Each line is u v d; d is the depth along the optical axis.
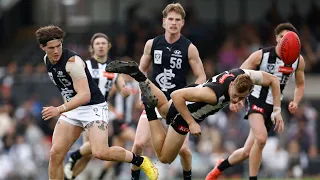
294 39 26.33
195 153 45.16
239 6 63.06
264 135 26.39
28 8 64.25
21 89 52.75
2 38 63.88
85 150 30.02
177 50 26.78
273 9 60.34
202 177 43.97
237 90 22.70
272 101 26.95
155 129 25.22
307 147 47.19
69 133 25.12
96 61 30.41
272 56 26.89
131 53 57.66
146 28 59.28
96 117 25.02
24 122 47.88
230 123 48.00
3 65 60.34
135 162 25.33
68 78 24.33
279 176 44.53
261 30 60.22
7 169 45.31
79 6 62.50
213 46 59.62
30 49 61.16
